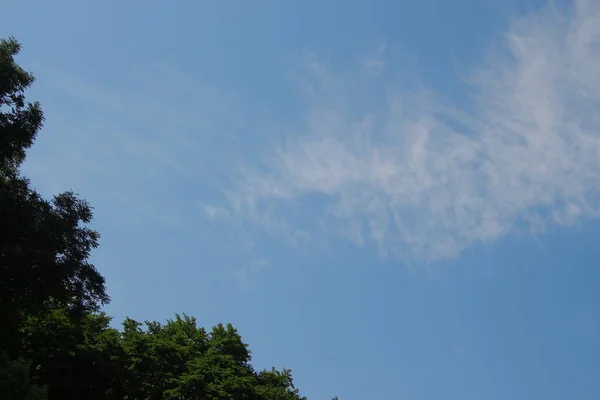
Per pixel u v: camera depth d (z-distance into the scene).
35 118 28.55
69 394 34.69
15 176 28.48
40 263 25.36
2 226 25.61
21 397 20.81
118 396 35.53
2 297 26.23
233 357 39.53
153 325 40.78
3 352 22.09
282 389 41.59
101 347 35.81
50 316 33.06
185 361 37.31
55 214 28.08
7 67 27.62
